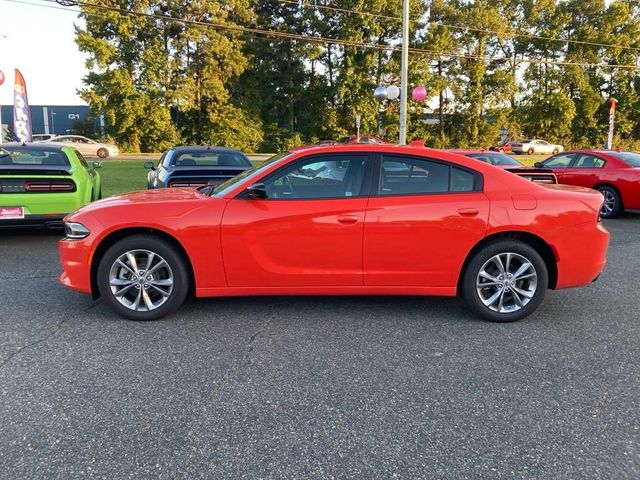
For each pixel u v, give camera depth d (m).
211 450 2.66
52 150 8.02
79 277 4.47
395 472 2.50
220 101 44.22
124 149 41.09
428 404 3.15
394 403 3.16
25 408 3.05
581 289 5.73
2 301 5.05
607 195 11.12
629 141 49.75
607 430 2.89
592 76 47.53
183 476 2.46
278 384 3.39
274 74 46.22
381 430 2.87
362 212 4.39
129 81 39.56
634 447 2.73
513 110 48.38
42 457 2.59
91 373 3.52
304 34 46.16
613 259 7.26
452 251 4.47
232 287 4.48
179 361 3.73
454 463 2.58
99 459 2.58
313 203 4.42
